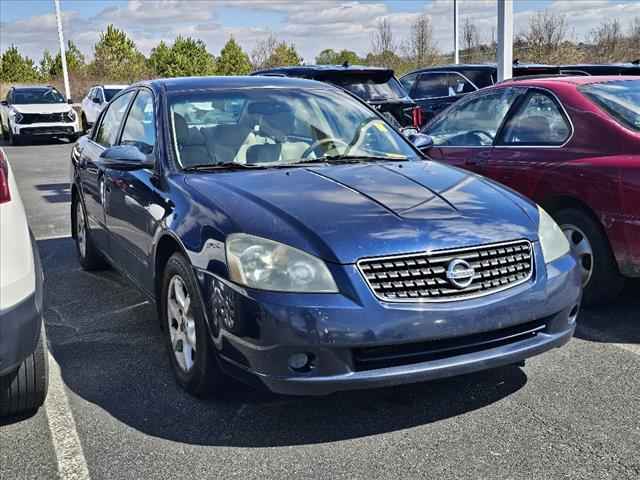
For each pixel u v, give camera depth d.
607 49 28.55
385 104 9.91
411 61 35.09
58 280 6.06
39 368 3.38
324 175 3.98
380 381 3.08
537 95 5.34
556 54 27.45
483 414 3.46
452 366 3.16
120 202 4.72
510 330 3.35
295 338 3.03
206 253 3.39
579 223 4.81
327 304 3.04
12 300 2.97
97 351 4.42
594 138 4.79
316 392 3.06
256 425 3.41
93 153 5.69
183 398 3.71
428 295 3.14
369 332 3.03
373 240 3.18
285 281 3.11
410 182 3.89
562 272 3.52
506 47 10.62
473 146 5.72
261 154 4.35
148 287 4.31
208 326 3.37
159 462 3.09
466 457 3.07
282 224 3.29
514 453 3.09
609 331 4.55
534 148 5.16
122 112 5.41
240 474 2.98
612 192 4.51
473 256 3.25
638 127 4.73
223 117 4.53
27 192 11.22
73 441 3.29
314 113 4.77
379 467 3.01
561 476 2.91
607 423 3.34
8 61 63.62
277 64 49.50
